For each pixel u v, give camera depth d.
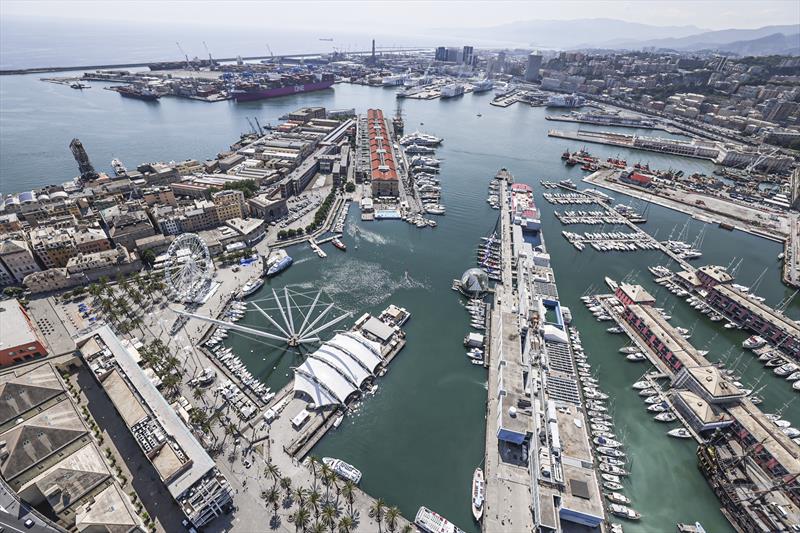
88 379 157.12
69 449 122.50
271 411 146.62
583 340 192.00
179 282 197.88
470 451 141.38
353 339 176.62
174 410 140.25
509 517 119.81
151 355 158.12
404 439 144.25
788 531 118.88
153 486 121.56
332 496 122.31
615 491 131.62
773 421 155.38
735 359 186.88
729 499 126.81
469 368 175.00
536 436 133.62
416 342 187.12
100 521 101.25
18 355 158.50
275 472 122.06
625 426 153.12
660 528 123.38
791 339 185.38
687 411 153.75
